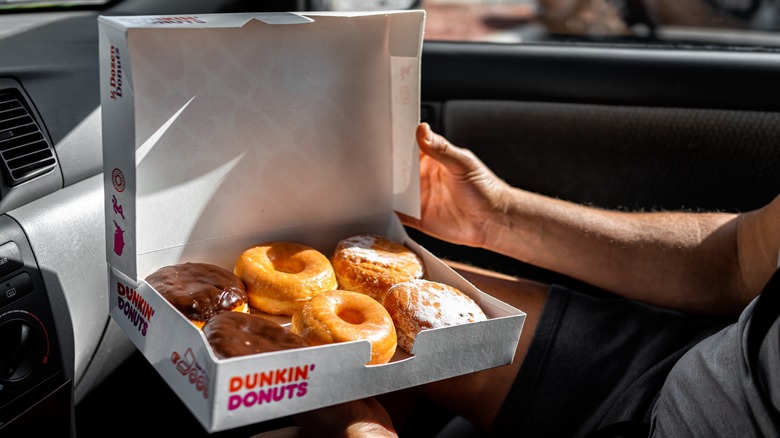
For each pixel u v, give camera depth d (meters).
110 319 0.97
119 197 0.82
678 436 0.83
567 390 0.98
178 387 0.75
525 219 1.10
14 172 0.85
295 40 0.90
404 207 1.02
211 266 0.90
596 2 1.48
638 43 1.35
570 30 1.50
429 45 1.29
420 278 0.96
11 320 0.82
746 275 1.05
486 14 1.95
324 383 0.75
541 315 1.03
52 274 0.86
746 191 1.24
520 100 1.27
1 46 0.94
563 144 1.28
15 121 0.87
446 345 0.80
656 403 0.90
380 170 1.01
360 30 0.93
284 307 0.90
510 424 0.98
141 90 0.83
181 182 0.89
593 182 1.28
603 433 0.91
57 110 0.92
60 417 0.88
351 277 0.94
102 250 0.93
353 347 0.75
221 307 0.85
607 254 1.09
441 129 1.31
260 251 0.94
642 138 1.25
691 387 0.84
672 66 1.23
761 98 1.22
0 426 0.81
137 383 1.09
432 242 1.30
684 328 1.01
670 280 1.09
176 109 0.86
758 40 1.38
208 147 0.89
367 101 0.97
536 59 1.25
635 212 1.21
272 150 0.94
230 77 0.88
